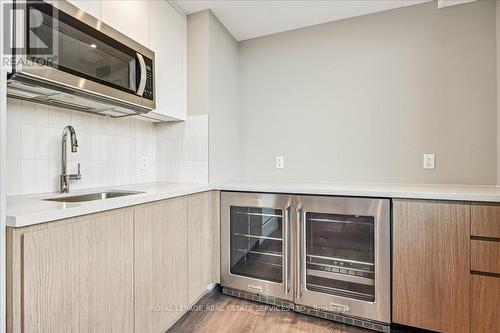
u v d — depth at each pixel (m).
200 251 1.92
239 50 2.64
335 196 1.71
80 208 1.05
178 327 1.68
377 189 1.70
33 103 1.48
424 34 2.05
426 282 1.50
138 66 1.64
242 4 2.08
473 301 1.41
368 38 2.21
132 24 1.67
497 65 1.84
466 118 1.93
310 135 2.40
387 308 1.60
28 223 0.88
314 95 2.39
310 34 2.40
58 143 1.60
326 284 1.81
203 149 2.17
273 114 2.54
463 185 1.93
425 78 2.04
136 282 1.34
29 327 0.89
